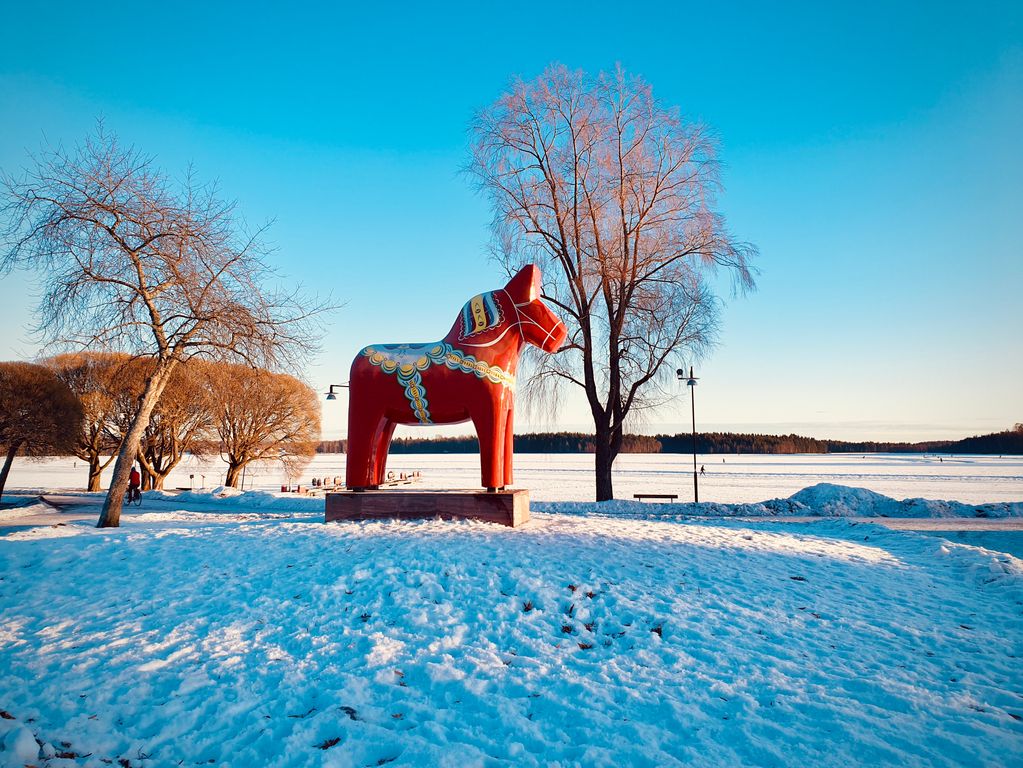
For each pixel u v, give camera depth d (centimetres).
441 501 1091
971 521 1923
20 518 1814
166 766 396
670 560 871
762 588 780
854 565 931
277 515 2117
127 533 1038
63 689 502
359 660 551
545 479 5859
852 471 7525
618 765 391
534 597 712
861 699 490
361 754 400
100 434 3219
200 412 3172
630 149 1992
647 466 9350
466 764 388
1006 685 524
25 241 1277
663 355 2106
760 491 4159
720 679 527
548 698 488
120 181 1323
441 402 1107
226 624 643
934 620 702
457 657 569
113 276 1363
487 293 1138
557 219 2044
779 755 402
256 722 445
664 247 2006
